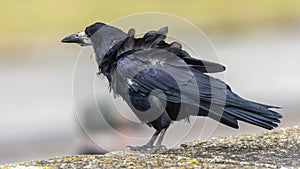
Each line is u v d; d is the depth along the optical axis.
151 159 10.59
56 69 35.25
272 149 11.34
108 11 45.97
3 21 43.88
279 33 44.69
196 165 10.10
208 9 49.88
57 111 27.25
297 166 10.26
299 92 29.06
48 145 22.61
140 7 46.50
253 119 11.01
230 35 44.34
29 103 28.61
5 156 21.39
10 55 38.78
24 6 46.69
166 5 48.84
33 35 41.91
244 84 31.05
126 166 10.09
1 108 27.97
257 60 36.50
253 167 10.05
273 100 27.78
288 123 22.56
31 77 33.62
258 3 51.75
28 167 10.16
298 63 35.25
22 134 24.22
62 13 45.41
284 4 51.94
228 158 10.79
